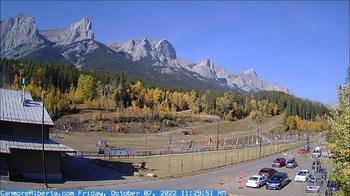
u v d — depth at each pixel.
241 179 56.12
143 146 135.25
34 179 52.62
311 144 133.50
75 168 66.88
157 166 75.69
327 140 23.45
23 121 54.34
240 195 47.81
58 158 55.12
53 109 182.75
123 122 190.12
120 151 97.94
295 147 124.12
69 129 163.12
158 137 167.12
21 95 60.47
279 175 54.84
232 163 81.25
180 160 85.44
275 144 132.00
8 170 51.34
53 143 55.72
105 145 123.12
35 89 189.50
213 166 76.25
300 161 85.81
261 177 54.81
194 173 66.75
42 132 52.50
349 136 20.61
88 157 81.38
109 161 78.25
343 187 21.69
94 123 179.00
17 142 52.72
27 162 53.38
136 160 82.69
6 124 54.16
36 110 57.56
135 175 63.59
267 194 49.41
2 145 50.91
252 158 90.94
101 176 60.97
